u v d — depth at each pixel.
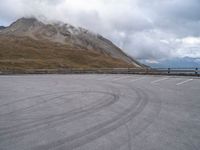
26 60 91.25
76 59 123.44
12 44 136.38
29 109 9.28
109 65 120.31
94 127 6.64
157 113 8.06
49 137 5.89
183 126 6.52
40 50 132.50
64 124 7.02
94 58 132.75
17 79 25.78
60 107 9.52
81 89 15.18
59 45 170.12
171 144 5.23
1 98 12.15
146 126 6.59
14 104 10.41
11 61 82.38
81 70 39.59
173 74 25.56
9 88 16.61
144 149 5.00
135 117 7.61
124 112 8.38
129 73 32.28
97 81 21.12
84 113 8.37
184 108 8.73
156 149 4.99
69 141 5.58
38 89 15.73
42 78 27.11
